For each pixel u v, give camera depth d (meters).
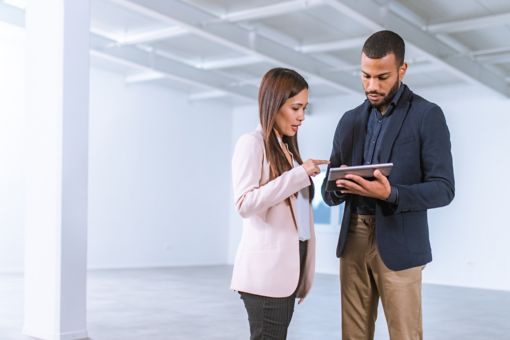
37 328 4.73
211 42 8.68
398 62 2.00
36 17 4.87
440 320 6.14
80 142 4.75
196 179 12.22
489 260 9.51
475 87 9.88
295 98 1.96
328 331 5.38
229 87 10.48
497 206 9.52
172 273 10.21
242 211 1.88
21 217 9.41
